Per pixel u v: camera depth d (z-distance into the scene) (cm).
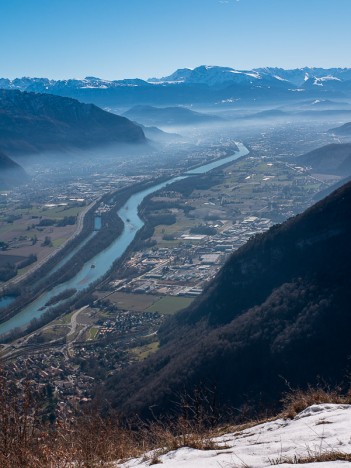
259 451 747
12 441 880
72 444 912
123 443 982
